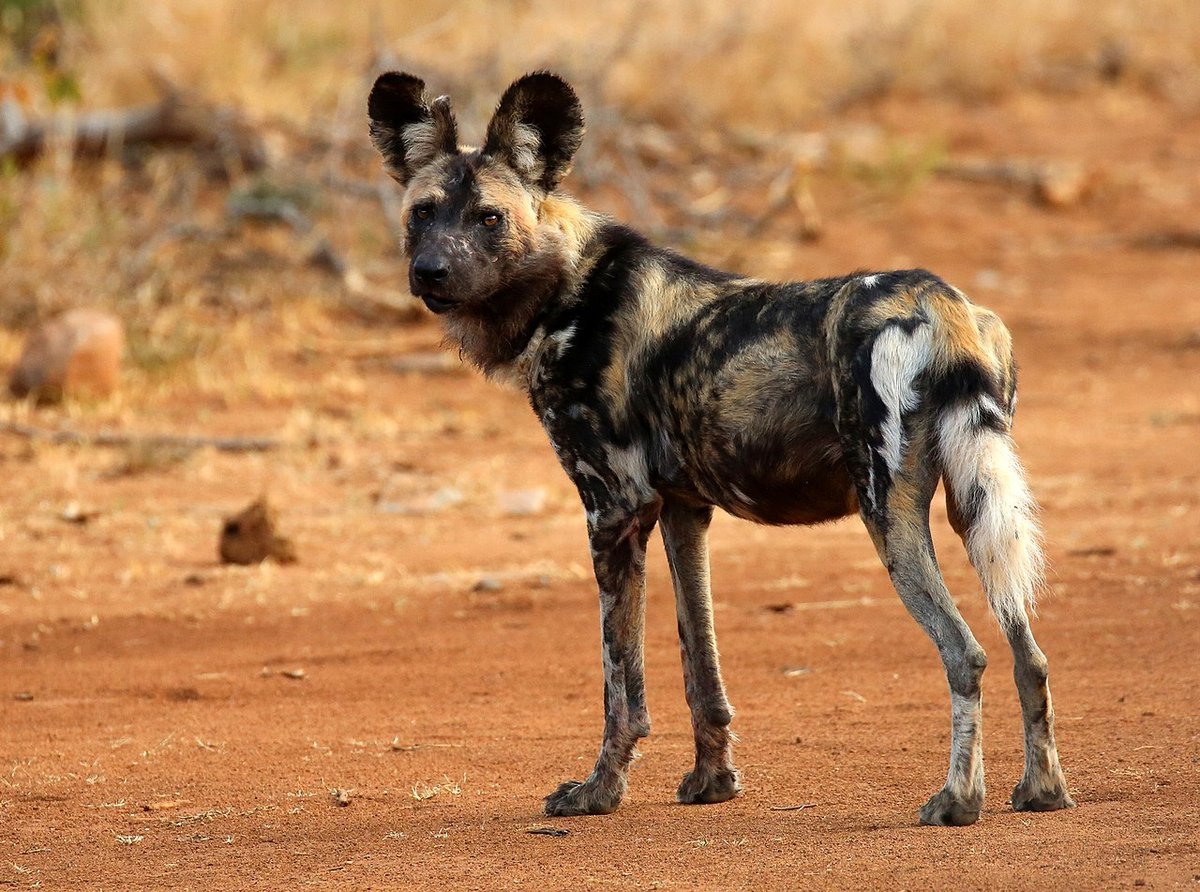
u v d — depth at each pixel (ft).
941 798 42.50
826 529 88.94
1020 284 152.66
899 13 208.85
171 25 161.79
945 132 193.47
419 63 154.20
